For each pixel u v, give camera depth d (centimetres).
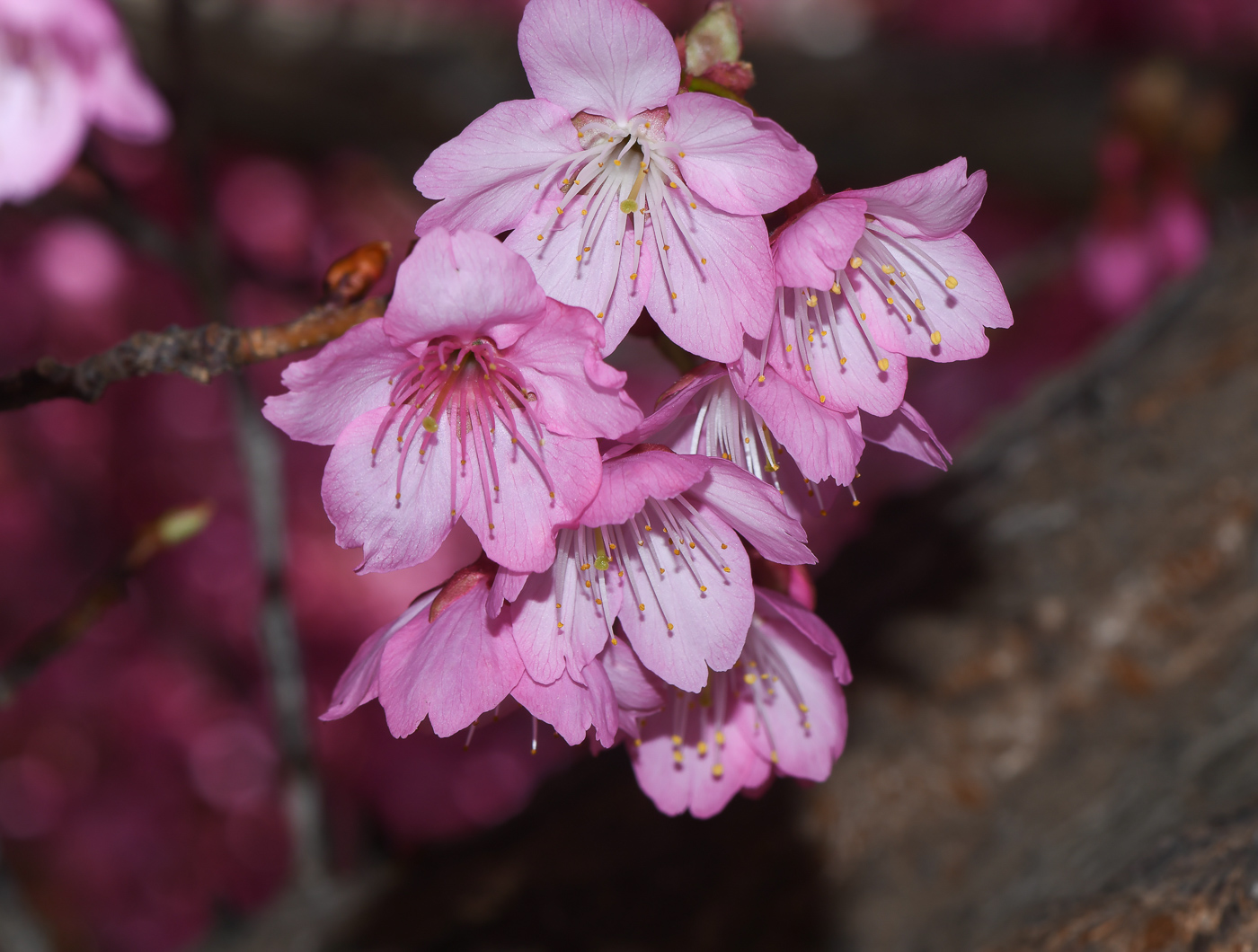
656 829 32
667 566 25
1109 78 58
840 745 26
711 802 26
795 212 25
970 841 31
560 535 25
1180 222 52
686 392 24
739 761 26
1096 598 32
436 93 56
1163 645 32
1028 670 32
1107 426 36
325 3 56
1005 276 57
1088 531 34
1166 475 34
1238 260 39
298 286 49
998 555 35
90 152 32
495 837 34
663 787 26
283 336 26
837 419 25
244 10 54
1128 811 29
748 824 32
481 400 25
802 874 31
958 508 37
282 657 34
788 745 26
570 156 25
